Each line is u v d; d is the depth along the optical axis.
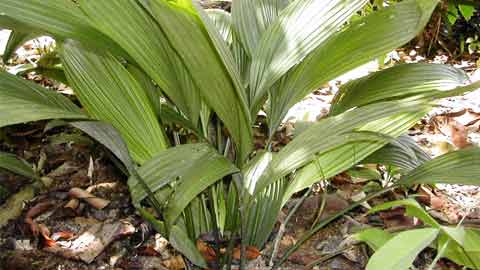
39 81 2.55
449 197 1.91
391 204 1.10
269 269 1.56
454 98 2.62
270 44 1.46
